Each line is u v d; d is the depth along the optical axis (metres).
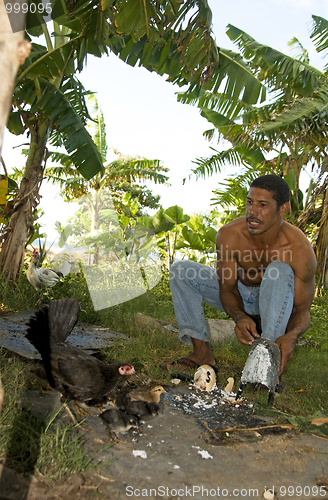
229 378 3.29
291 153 11.38
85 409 2.56
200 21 4.43
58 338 2.62
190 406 2.89
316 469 2.13
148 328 4.92
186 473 1.97
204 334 3.67
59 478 1.76
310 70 8.60
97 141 13.72
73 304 2.74
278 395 3.18
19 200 7.17
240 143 10.70
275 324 3.01
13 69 1.18
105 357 3.76
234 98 7.70
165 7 4.31
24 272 8.09
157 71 6.25
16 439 1.98
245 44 8.67
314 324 6.84
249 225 3.18
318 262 12.15
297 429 2.59
